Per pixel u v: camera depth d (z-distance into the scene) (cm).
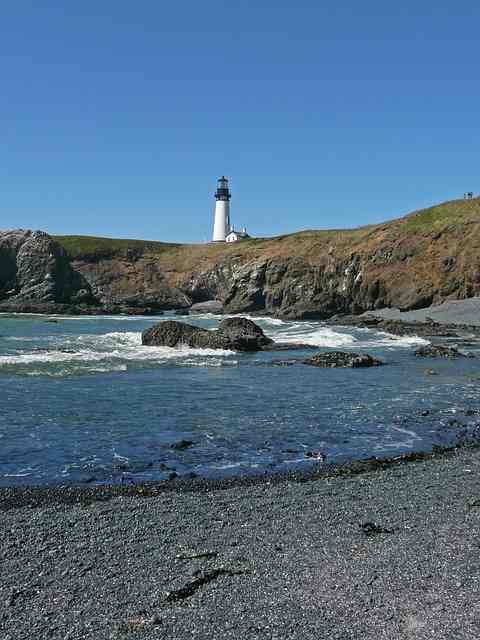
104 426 1755
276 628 685
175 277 12725
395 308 8550
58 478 1283
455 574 818
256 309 10569
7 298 9988
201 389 2405
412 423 1844
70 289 10469
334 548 912
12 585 789
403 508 1097
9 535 961
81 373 2741
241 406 2077
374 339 4922
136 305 11619
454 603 737
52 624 695
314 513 1070
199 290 12231
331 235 10981
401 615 710
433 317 7062
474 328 5975
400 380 2695
